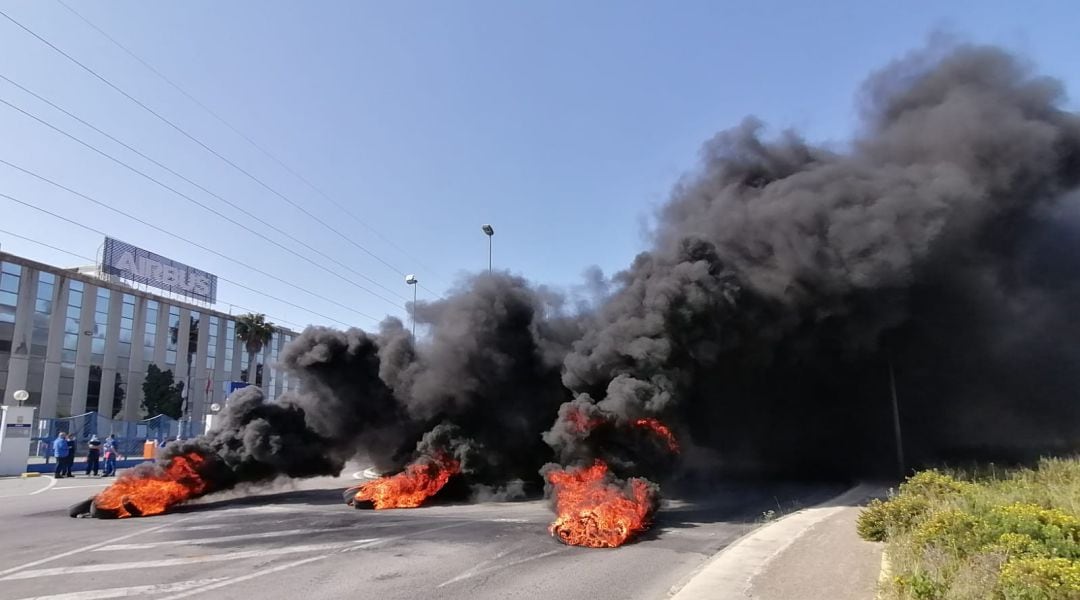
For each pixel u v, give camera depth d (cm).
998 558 696
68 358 5678
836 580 789
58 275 5650
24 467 2703
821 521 1277
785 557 933
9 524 1378
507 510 1603
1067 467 1612
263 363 7988
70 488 2114
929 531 837
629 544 1127
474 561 984
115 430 3994
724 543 1135
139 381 6341
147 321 6488
